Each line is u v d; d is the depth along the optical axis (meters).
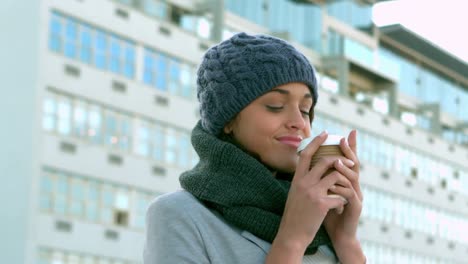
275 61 2.45
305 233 2.27
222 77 2.49
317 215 2.26
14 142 32.34
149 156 35.47
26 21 32.78
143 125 35.41
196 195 2.41
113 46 34.78
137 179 34.81
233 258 2.35
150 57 36.09
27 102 32.34
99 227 33.28
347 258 2.44
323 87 48.91
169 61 36.84
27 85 32.44
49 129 32.62
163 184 35.81
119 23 35.09
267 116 2.46
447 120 59.91
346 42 50.09
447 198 55.44
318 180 2.29
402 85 56.78
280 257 2.26
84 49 33.91
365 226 47.78
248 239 2.36
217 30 40.66
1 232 31.97
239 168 2.38
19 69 32.66
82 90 33.62
